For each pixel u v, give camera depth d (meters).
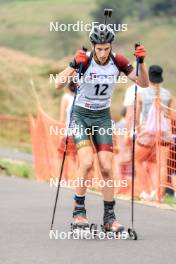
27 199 30.77
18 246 21.55
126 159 33.72
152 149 31.81
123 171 33.91
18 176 41.19
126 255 20.50
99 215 27.30
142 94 32.91
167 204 30.64
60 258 20.08
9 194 32.09
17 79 93.50
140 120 33.00
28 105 90.56
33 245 21.69
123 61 22.97
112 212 23.11
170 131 31.61
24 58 100.44
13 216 26.50
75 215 23.23
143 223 25.64
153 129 31.91
